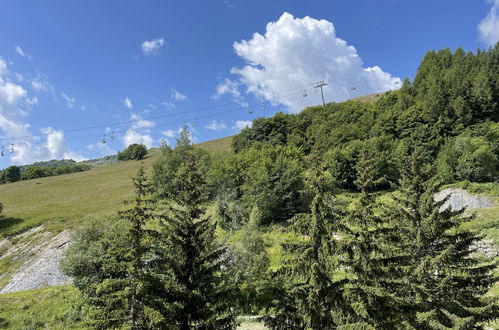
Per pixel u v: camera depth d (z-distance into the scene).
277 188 44.97
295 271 12.41
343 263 12.05
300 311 11.93
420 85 84.75
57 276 31.44
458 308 12.93
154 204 14.02
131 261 12.09
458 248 14.27
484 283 13.67
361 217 12.52
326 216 12.70
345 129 73.56
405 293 12.93
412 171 16.22
